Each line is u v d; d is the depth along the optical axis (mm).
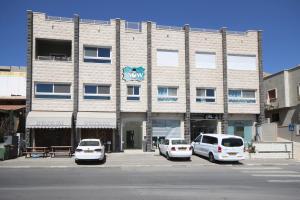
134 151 28141
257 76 31922
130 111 28484
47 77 27078
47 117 25484
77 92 27406
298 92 34438
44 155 23672
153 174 15727
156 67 29328
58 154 24453
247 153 25641
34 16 27219
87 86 27922
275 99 37875
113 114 27734
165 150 23188
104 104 28031
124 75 28547
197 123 30594
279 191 11430
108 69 28328
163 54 29625
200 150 23672
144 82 28938
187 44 30031
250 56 31891
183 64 29953
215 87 30656
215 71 30750
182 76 29828
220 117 30812
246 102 31641
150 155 25203
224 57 30922
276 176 15492
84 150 19859
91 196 10195
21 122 28703
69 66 27578
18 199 9703
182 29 30266
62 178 14164
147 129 28625
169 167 19188
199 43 30531
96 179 13914
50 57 27797
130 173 16062
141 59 29031
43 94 27031
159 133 29391
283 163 21969
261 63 31984
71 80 27500
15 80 33344
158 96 29234
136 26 29219
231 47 31406
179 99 29625
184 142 22625
